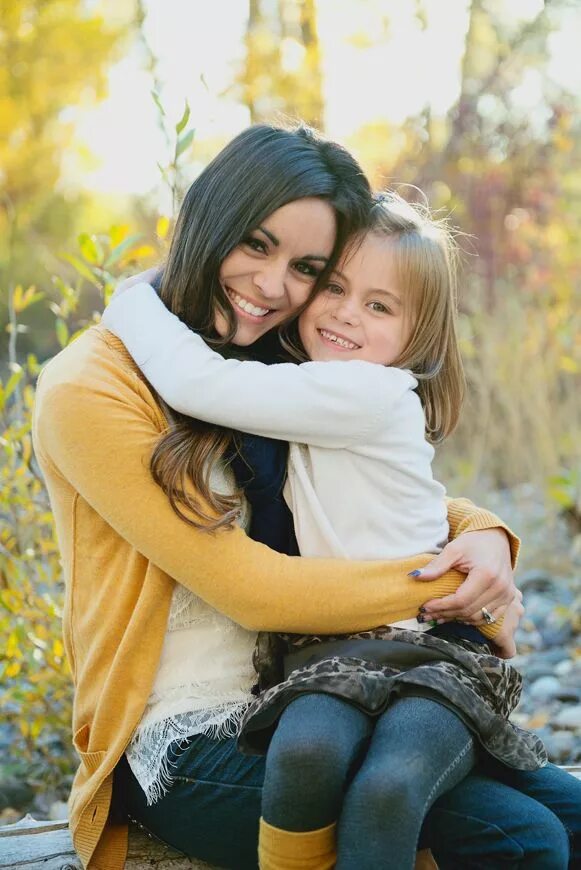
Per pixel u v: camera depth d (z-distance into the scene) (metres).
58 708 3.17
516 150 7.09
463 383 2.36
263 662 1.93
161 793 1.90
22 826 2.13
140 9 8.63
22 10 8.90
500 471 5.92
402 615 1.93
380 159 7.59
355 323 2.18
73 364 1.92
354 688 1.77
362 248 2.16
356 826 1.63
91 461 1.84
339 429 1.96
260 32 7.59
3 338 8.12
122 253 2.93
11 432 3.02
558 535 5.23
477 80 7.57
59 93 9.02
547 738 3.22
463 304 6.35
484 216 6.75
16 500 3.04
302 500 1.99
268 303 2.06
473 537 2.06
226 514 1.84
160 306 2.01
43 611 3.05
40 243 8.09
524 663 3.91
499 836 1.79
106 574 1.93
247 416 1.90
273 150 1.99
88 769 1.94
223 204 1.98
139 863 2.00
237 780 1.85
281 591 1.84
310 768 1.65
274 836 1.68
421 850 1.80
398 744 1.70
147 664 1.89
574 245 6.05
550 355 5.54
